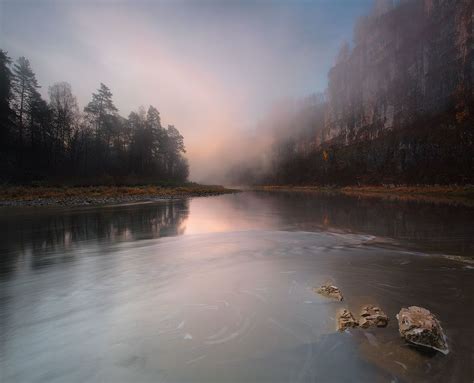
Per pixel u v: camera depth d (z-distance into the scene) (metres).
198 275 6.18
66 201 25.19
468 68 53.38
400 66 74.19
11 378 2.86
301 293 5.04
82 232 11.55
